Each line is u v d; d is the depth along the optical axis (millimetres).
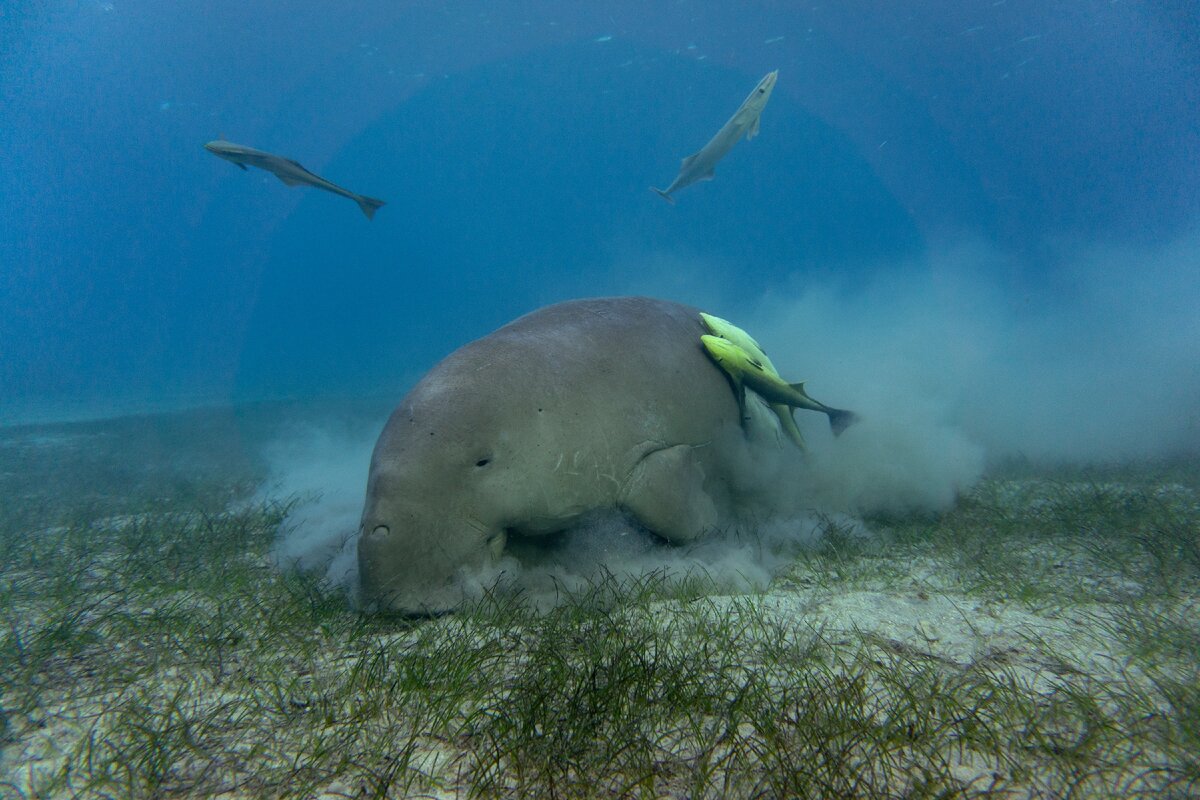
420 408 3076
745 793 1760
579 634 2729
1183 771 1791
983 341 17297
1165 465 6273
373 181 101562
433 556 2891
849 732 1986
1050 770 1824
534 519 3199
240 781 1884
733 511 4453
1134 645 2549
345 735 2074
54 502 6707
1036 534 4137
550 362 3422
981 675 2307
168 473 8328
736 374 4461
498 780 1822
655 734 2018
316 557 4027
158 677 2551
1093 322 19125
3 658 2725
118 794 1844
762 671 2387
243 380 34750
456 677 2365
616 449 3432
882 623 2795
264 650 2744
